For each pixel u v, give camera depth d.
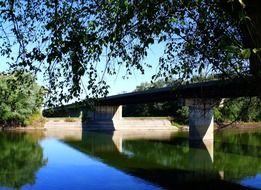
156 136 79.25
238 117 10.47
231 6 6.43
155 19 7.96
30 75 9.87
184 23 8.18
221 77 9.66
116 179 29.44
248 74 8.47
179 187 26.75
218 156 44.75
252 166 36.38
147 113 123.50
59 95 9.39
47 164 36.44
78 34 8.01
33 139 65.19
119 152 48.31
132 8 7.66
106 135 81.19
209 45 8.27
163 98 68.31
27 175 30.62
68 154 44.69
